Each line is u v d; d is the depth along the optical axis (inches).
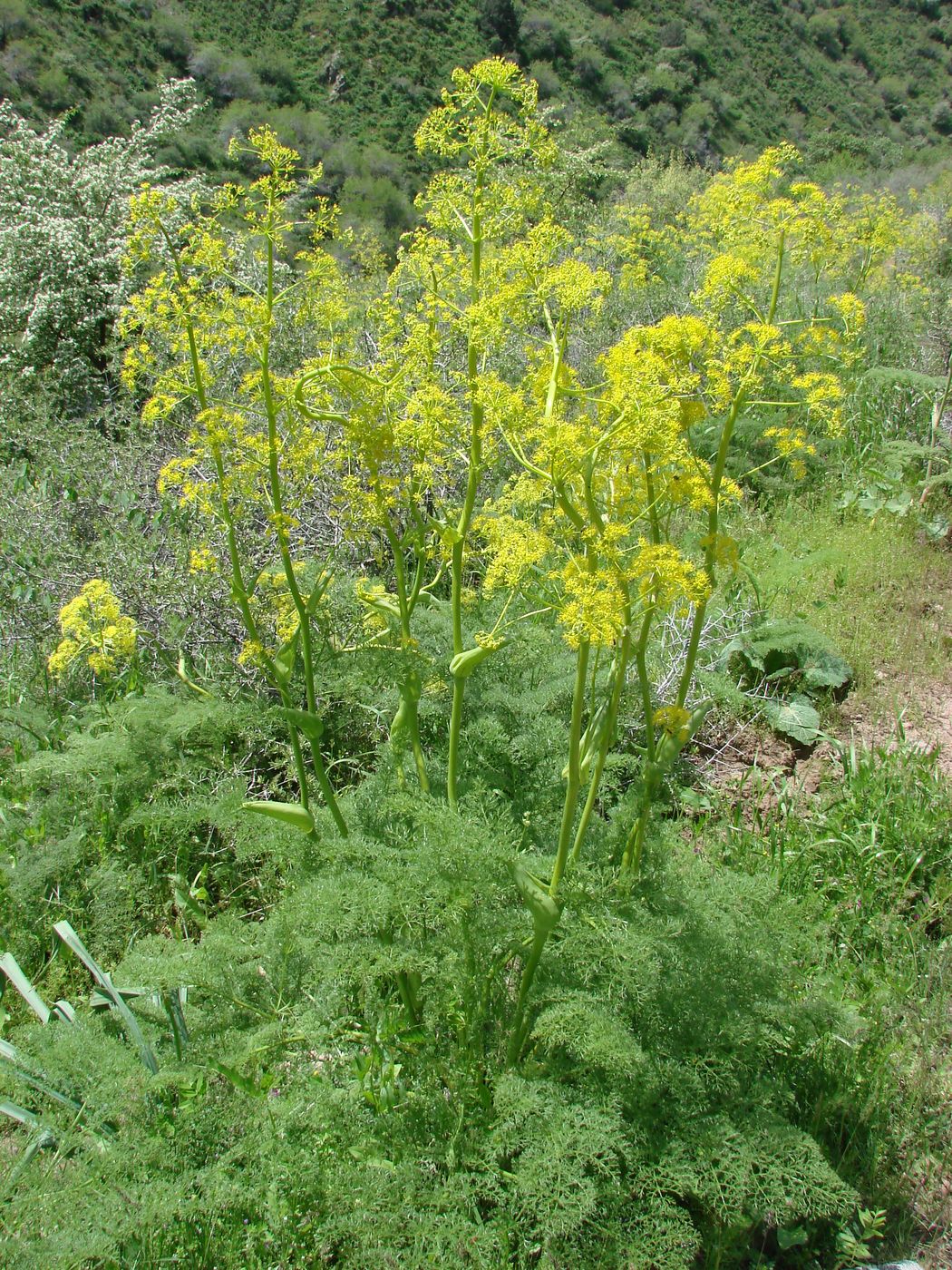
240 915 120.4
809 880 128.0
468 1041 89.3
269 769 149.2
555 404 83.4
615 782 117.9
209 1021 94.1
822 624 198.2
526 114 88.0
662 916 89.7
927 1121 97.7
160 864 130.9
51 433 218.4
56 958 117.3
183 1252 79.2
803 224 93.4
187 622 162.1
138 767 126.0
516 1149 82.7
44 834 127.6
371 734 146.6
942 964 110.0
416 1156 81.3
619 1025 79.6
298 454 92.6
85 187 373.4
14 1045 99.2
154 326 92.4
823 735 162.7
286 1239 77.2
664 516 92.0
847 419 274.1
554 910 78.9
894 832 136.2
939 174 690.8
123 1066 90.7
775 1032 89.8
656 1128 82.7
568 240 89.9
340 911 84.4
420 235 93.9
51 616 172.7
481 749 118.4
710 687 116.0
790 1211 83.3
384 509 94.4
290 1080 91.0
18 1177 82.4
